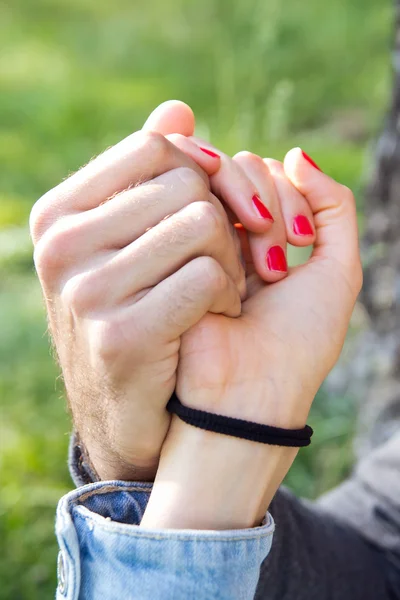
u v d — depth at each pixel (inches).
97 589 22.3
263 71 99.6
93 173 23.2
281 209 25.2
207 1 163.8
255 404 23.0
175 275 22.2
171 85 133.5
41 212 23.1
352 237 25.2
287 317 23.9
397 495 30.1
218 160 24.8
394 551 29.4
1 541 42.5
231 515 22.6
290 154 25.7
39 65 154.4
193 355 23.0
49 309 23.2
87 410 23.4
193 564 22.0
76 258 22.6
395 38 44.4
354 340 51.5
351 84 113.8
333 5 137.7
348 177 82.2
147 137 23.3
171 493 22.6
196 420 22.6
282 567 26.6
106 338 22.3
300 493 46.7
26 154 106.0
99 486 23.3
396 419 44.6
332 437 50.0
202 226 22.4
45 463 48.9
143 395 22.7
